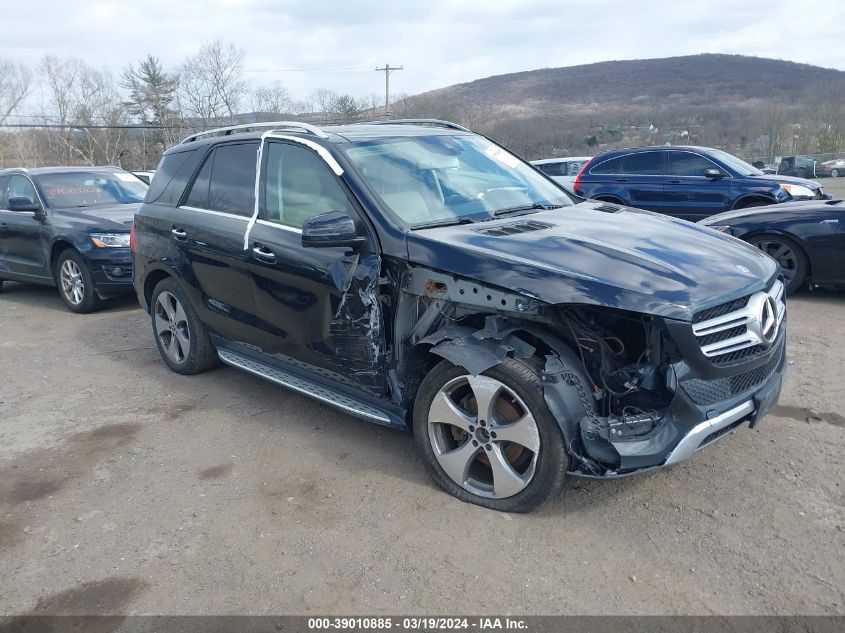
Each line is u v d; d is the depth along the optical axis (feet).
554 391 10.25
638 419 10.25
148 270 18.19
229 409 16.17
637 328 10.84
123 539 11.15
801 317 21.66
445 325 11.57
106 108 165.07
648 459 9.93
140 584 10.01
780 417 14.33
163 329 18.58
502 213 13.57
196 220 16.16
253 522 11.41
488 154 15.90
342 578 9.90
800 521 10.68
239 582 9.94
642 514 11.07
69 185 29.17
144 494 12.53
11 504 12.41
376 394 12.78
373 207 12.42
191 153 17.29
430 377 11.60
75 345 22.30
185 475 13.14
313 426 15.02
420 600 9.37
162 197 17.83
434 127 16.38
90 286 25.82
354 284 12.31
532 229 12.23
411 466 12.96
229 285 15.34
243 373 18.57
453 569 9.96
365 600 9.44
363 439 14.24
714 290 10.35
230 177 15.71
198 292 16.52
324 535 10.92
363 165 13.28
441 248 11.39
